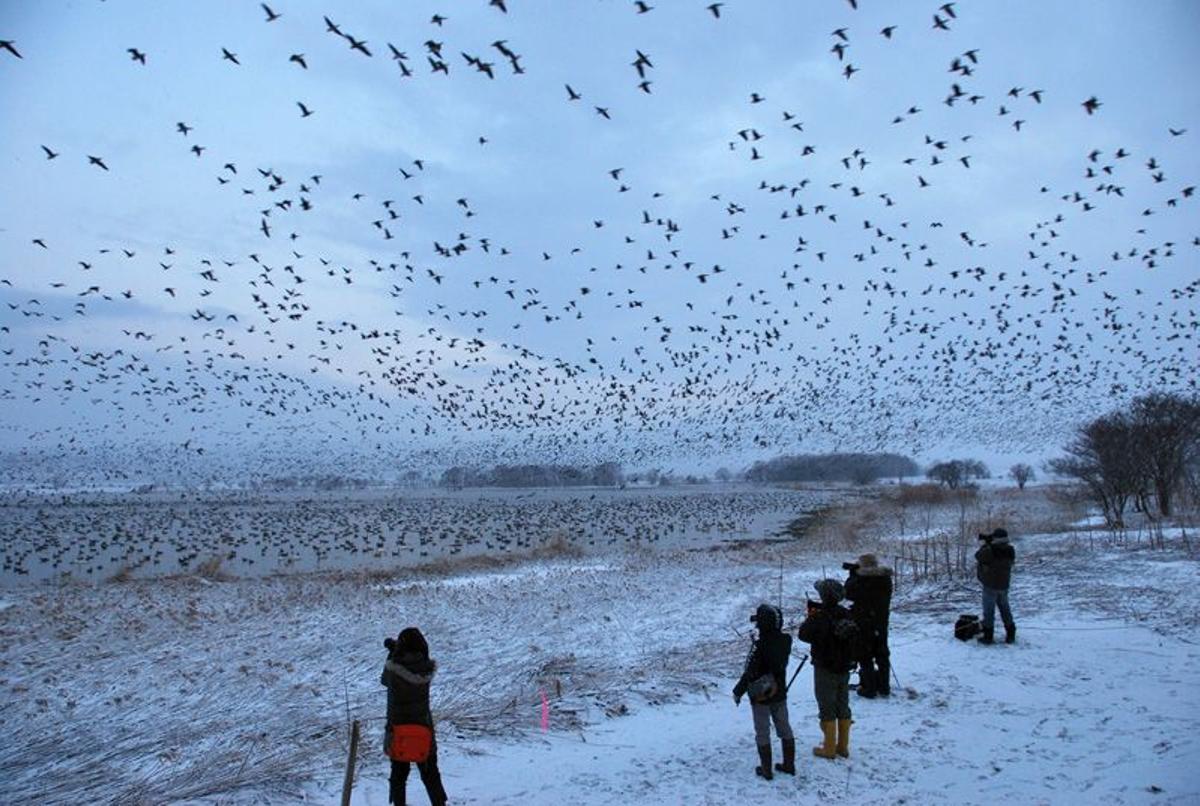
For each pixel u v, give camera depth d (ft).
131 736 38.32
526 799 24.03
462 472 501.97
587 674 44.11
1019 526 128.67
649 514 237.04
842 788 24.39
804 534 160.86
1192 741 26.94
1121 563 70.08
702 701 35.68
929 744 28.27
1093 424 126.41
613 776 25.94
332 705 42.75
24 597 84.94
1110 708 31.30
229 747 34.99
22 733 39.22
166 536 180.14
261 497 473.67
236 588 91.40
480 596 80.53
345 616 70.38
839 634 27.32
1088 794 23.16
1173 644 40.75
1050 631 45.57
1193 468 132.98
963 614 49.88
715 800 23.56
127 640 61.36
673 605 72.28
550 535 160.25
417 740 22.13
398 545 151.02
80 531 194.08
